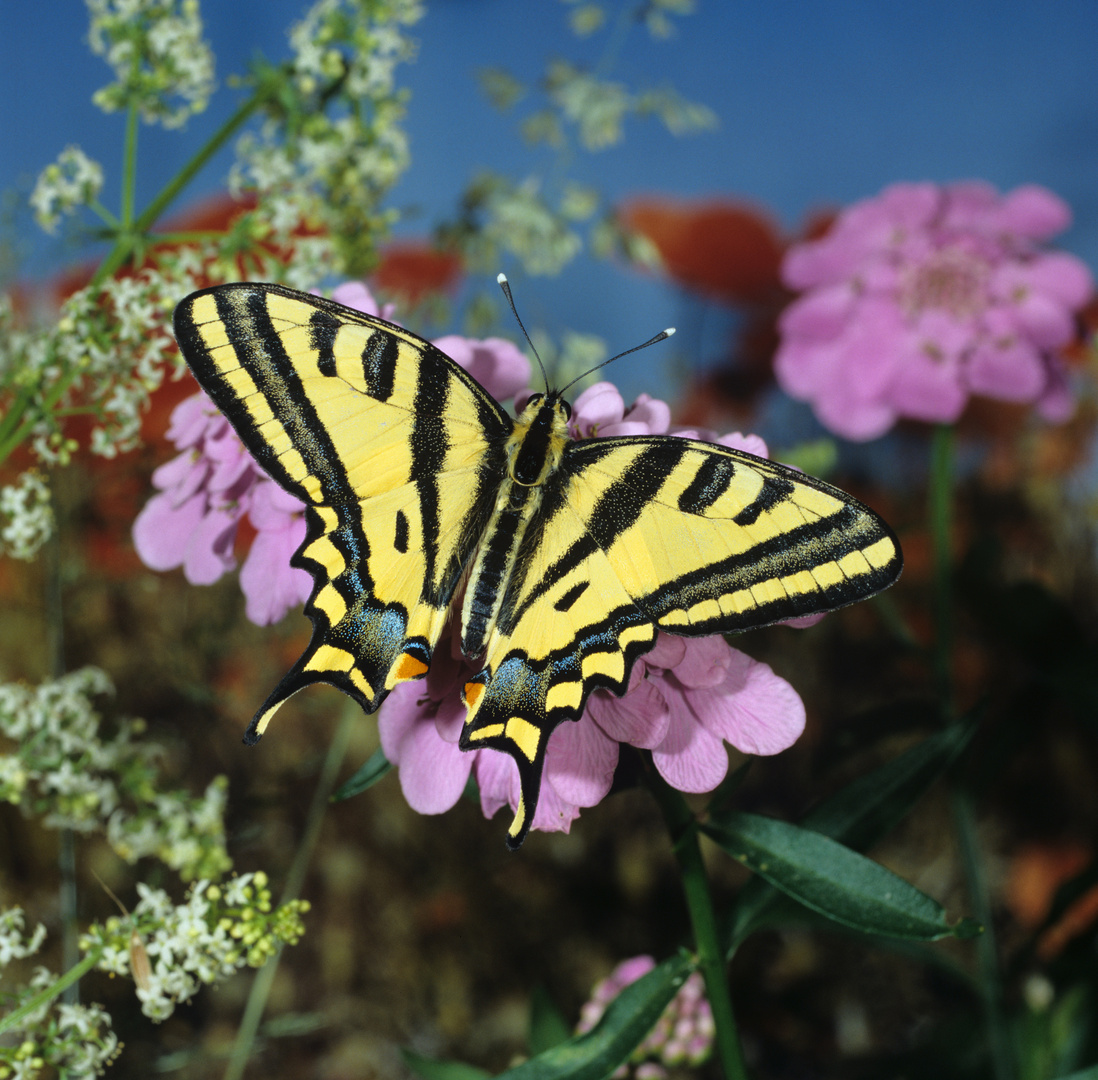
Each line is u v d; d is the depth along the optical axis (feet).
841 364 1.02
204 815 0.84
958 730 0.75
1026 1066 0.93
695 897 0.73
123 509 0.89
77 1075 0.73
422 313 0.92
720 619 0.69
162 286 0.79
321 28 0.82
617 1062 0.72
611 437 0.73
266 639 0.99
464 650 0.70
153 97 0.80
